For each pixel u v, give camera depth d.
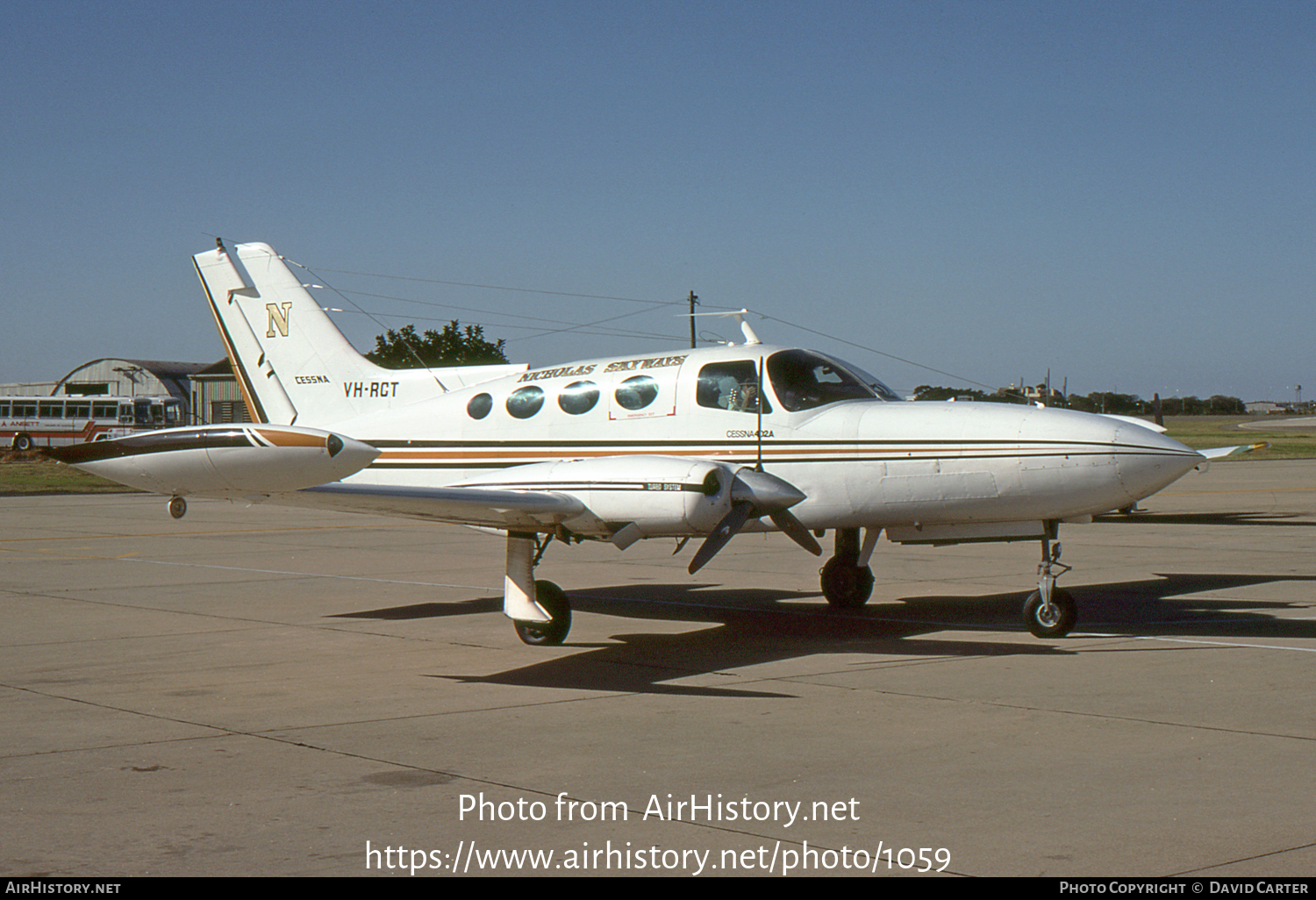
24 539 20.09
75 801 5.09
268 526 23.00
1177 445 9.19
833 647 9.12
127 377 78.69
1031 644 9.20
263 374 13.17
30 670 8.30
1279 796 5.02
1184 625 10.02
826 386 10.35
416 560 16.55
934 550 17.11
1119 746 5.89
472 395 11.59
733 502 8.89
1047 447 9.23
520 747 6.00
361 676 8.04
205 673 8.19
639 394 10.66
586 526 8.88
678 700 7.17
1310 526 20.66
